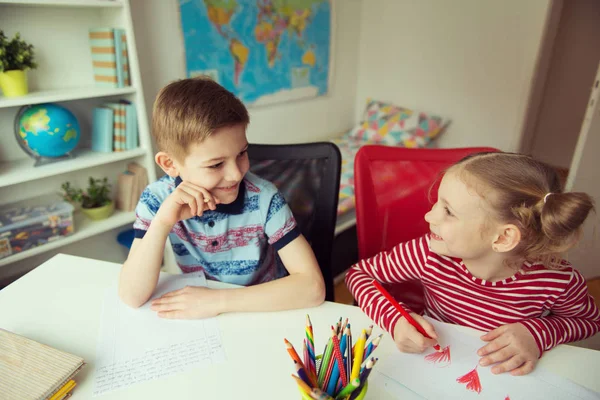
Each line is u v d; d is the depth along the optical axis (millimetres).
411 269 905
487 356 667
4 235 1579
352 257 2209
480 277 831
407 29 2883
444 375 637
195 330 724
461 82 2729
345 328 539
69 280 876
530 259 786
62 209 1746
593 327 801
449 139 2904
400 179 1097
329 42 2898
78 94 1636
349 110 3312
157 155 833
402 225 1127
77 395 595
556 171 753
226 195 849
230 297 772
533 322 731
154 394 596
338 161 1098
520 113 2512
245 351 674
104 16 1822
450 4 2631
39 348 636
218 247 966
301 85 2811
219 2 2186
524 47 2402
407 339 680
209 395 592
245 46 2385
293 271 900
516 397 599
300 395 588
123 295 789
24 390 560
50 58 1768
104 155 1813
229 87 2383
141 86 1808
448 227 742
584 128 1871
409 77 2980
